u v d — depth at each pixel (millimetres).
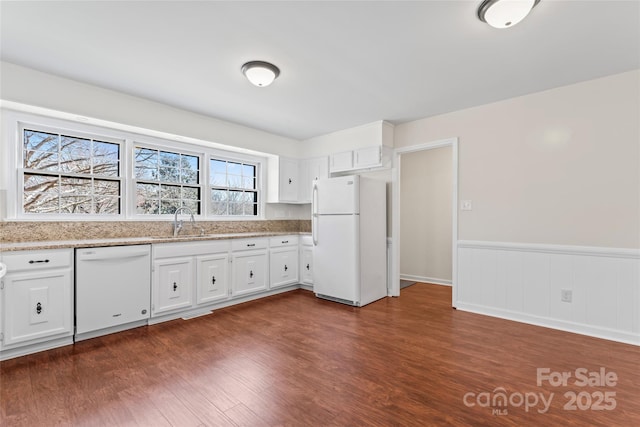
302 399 1812
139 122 3254
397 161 4215
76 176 3113
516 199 3229
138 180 3535
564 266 2941
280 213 5113
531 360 2299
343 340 2691
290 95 3182
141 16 1915
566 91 2953
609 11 1864
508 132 3279
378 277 4078
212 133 3900
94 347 2537
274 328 2996
